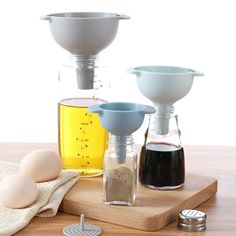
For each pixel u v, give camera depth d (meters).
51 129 3.35
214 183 1.77
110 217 1.58
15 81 3.29
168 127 1.73
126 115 1.53
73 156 1.83
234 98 3.29
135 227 1.55
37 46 3.26
